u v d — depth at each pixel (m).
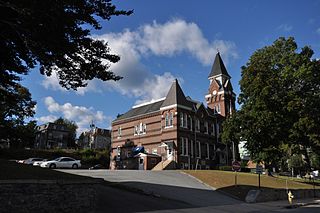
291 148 42.25
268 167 45.47
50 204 14.37
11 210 13.01
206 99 69.50
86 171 33.09
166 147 52.78
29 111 60.12
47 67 16.20
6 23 14.12
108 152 68.12
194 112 56.75
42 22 13.40
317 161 58.09
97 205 17.14
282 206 23.19
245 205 22.45
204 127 59.12
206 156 57.44
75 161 45.16
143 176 30.80
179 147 51.72
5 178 13.74
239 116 41.50
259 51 42.16
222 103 66.69
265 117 37.59
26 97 58.34
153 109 58.00
